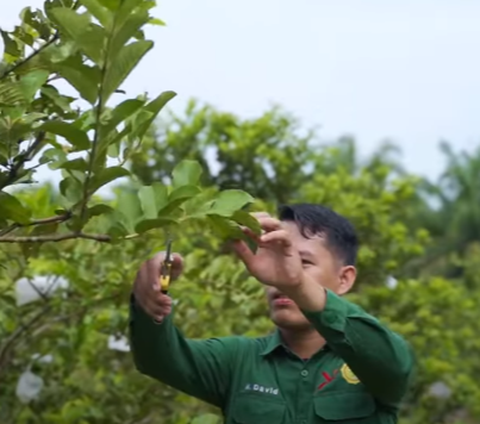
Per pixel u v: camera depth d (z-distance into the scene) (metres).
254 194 7.23
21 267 3.93
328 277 3.21
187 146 7.11
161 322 2.97
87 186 2.28
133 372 4.41
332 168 8.92
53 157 2.41
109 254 4.18
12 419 4.33
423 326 6.81
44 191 3.75
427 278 7.77
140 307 2.94
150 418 4.44
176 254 2.91
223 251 5.20
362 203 6.70
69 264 4.08
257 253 2.74
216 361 3.13
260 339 3.20
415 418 7.00
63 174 2.44
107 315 4.25
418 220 12.74
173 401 4.39
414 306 6.73
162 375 3.08
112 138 2.23
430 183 13.15
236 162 7.21
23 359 4.35
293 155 7.30
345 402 3.00
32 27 2.56
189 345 3.13
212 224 2.52
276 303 3.08
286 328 3.08
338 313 2.78
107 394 4.43
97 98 2.16
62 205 2.43
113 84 2.15
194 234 4.91
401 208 7.36
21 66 2.50
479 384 7.80
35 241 2.38
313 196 6.75
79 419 4.35
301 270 2.74
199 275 4.34
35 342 4.32
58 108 2.48
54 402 4.43
